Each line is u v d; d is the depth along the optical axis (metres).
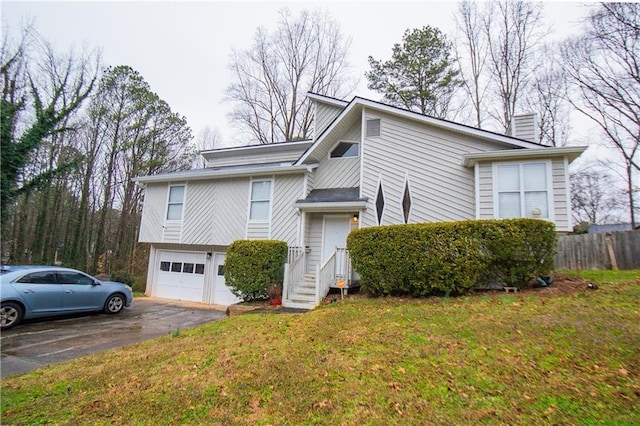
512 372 4.01
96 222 25.11
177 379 4.46
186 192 14.53
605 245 9.91
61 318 9.29
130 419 3.53
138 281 19.64
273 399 3.82
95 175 24.38
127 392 4.15
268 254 10.72
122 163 25.69
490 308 6.50
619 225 23.39
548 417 3.13
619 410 3.15
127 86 24.77
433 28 22.06
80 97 14.91
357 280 10.44
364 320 6.60
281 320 7.36
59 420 3.53
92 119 23.11
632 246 9.60
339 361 4.72
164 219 14.72
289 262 11.44
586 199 25.36
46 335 7.37
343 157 13.09
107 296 9.97
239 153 17.20
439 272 8.09
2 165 8.05
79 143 22.58
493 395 3.58
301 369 4.54
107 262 24.89
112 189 25.62
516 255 7.73
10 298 7.81
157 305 12.44
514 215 9.10
